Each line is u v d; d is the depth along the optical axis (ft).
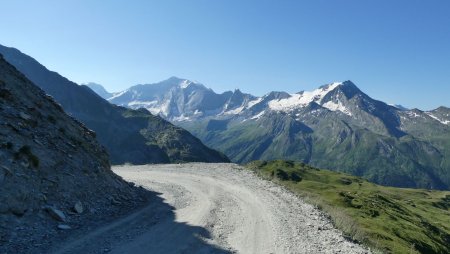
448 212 525.34
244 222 81.10
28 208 65.00
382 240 136.77
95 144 123.24
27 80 121.80
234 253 60.54
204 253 59.52
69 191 79.87
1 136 75.72
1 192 62.13
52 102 123.13
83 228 67.82
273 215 88.48
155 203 101.96
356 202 242.58
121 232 68.08
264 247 64.23
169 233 70.08
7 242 53.62
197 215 86.38
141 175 170.40
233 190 124.47
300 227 78.84
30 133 87.20
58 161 86.58
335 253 63.05
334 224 87.40
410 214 321.73
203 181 146.30
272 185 138.31
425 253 163.32
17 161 71.97
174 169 188.85
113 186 102.32
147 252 57.98
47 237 59.36
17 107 94.84
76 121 129.59
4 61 119.44
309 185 324.60
